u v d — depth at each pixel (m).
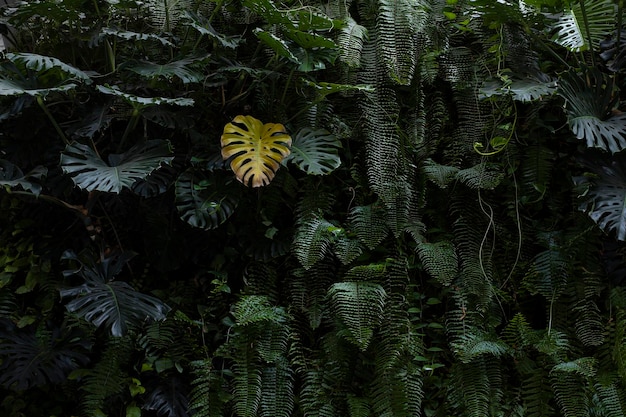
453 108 2.74
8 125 2.49
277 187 2.58
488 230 2.64
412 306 2.58
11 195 2.62
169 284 2.61
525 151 2.64
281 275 2.63
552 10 2.58
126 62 2.32
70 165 2.13
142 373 2.48
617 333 2.51
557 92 2.32
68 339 2.36
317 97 2.60
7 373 2.22
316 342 2.61
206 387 2.44
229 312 2.56
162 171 2.42
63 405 2.53
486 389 2.51
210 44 2.63
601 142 2.28
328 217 2.64
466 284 2.58
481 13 2.67
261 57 2.62
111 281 2.32
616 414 2.49
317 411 2.49
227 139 2.35
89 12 2.66
